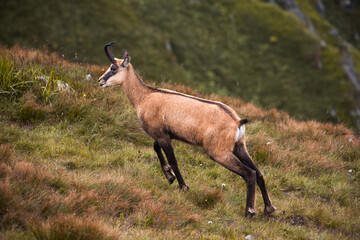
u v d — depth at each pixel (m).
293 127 33.09
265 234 16.61
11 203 13.91
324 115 40.56
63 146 21.11
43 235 12.48
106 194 16.48
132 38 143.38
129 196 16.91
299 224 18.64
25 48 40.06
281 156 26.41
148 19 160.00
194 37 166.88
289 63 171.50
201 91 41.06
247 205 17.72
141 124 19.53
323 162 27.16
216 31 172.75
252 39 177.38
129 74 20.11
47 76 27.36
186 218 16.73
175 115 18.12
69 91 26.66
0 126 21.47
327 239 16.92
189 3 180.38
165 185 19.89
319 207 20.06
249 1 193.50
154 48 147.62
